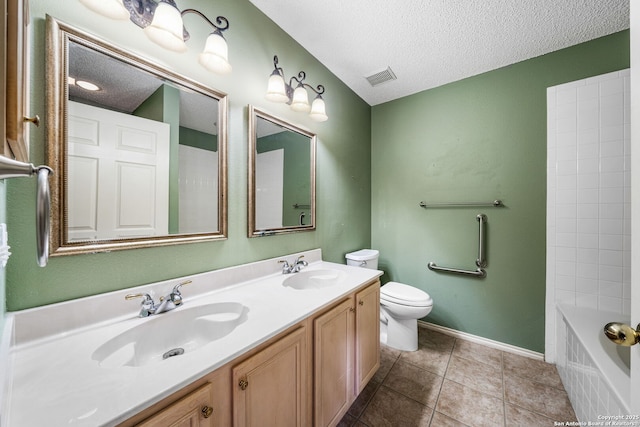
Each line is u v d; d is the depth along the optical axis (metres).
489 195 2.03
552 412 1.36
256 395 0.77
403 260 2.47
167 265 1.05
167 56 1.05
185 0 1.10
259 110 1.42
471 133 2.11
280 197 1.58
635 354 0.56
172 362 0.64
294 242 1.71
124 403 0.51
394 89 2.34
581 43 1.70
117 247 0.90
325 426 1.08
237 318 0.99
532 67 1.86
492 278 2.02
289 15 1.49
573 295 1.70
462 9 1.43
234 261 1.31
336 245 2.13
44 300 0.76
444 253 2.25
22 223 0.73
